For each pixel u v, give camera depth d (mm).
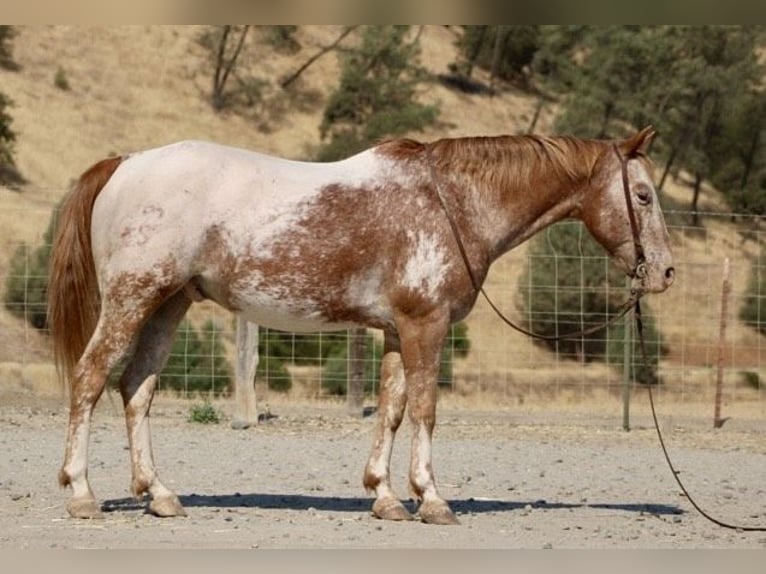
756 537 9148
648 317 25875
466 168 9391
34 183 36656
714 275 34250
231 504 10117
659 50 44500
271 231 9016
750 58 45031
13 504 9852
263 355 22141
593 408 20844
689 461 13766
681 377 26078
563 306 27625
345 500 10508
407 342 9219
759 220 40875
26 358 24188
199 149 9125
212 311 27203
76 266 9242
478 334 28094
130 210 8938
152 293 8930
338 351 23219
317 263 9047
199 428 15758
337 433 15602
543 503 10602
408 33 48625
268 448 13969
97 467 12109
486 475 12289
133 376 9391
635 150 9617
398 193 9227
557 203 9594
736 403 23438
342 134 43469
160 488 9375
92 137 40500
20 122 39719
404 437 15078
